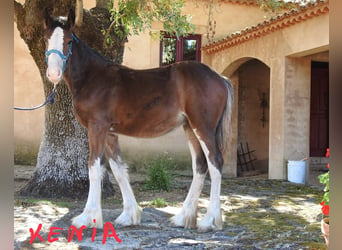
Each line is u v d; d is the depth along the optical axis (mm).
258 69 11195
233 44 9414
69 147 6094
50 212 4852
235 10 10812
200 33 10539
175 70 4223
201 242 3729
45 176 6043
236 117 10617
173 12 5160
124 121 4176
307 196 6523
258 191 6984
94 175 4094
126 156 9906
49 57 3725
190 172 10203
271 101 8391
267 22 8023
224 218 4859
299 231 4168
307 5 6879
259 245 3602
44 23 3900
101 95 4094
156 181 7078
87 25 5832
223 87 4227
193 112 4082
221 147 4211
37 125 9672
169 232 4121
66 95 6090
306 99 8203
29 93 9656
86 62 4195
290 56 7941
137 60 10117
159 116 4168
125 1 5258
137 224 4426
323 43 6832
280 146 8148
